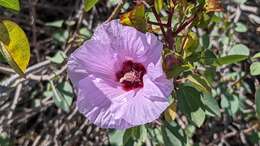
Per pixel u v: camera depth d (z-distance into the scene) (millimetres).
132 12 240
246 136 412
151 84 235
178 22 271
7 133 361
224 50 372
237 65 400
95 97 243
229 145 419
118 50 242
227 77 366
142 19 241
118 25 235
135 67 250
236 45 336
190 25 267
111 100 244
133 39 237
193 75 264
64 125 396
